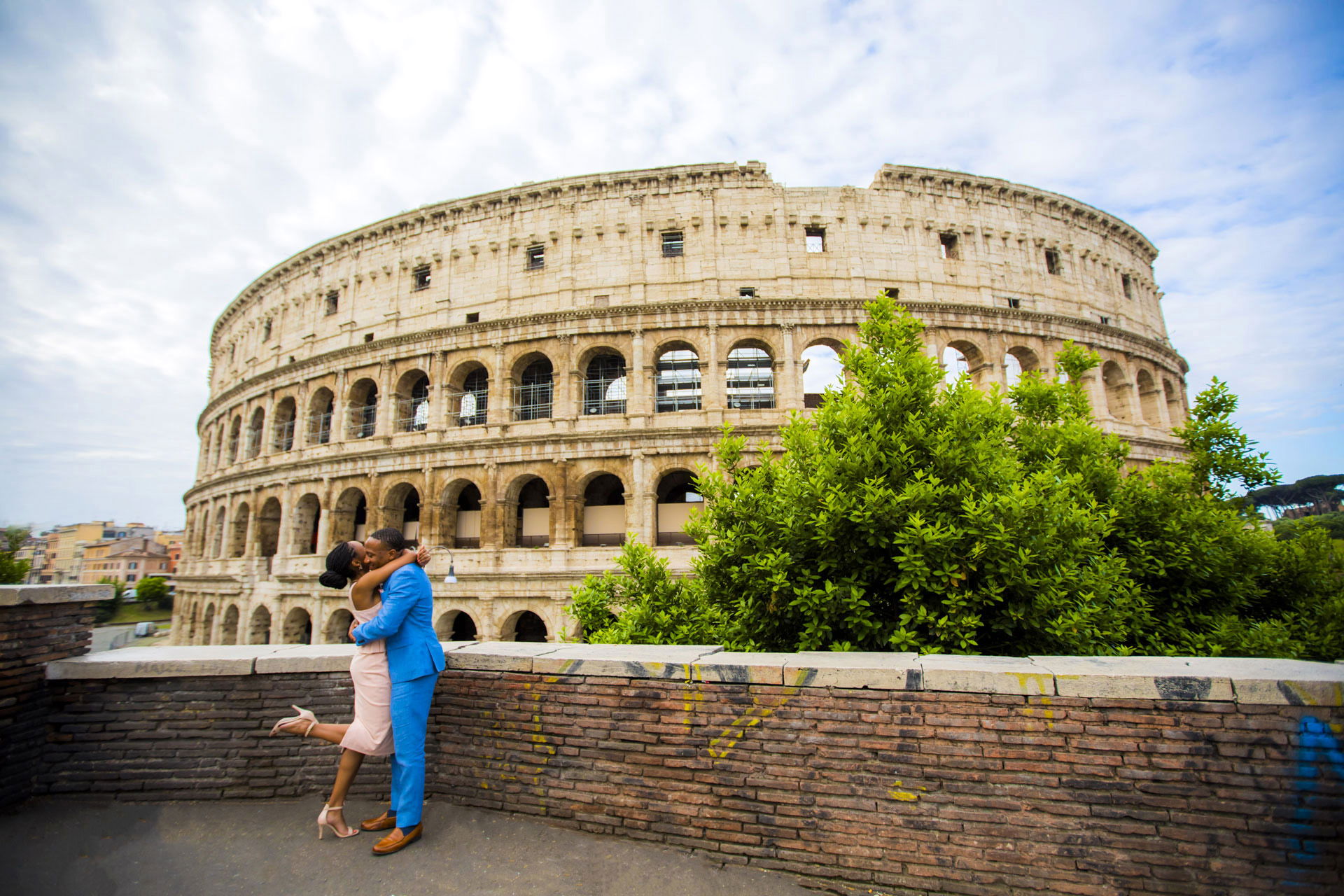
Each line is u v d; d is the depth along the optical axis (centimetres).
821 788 883
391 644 960
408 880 847
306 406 5428
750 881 862
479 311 4953
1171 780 772
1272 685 762
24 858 891
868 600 1559
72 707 1105
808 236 4903
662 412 4838
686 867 888
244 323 6662
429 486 4619
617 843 947
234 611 5653
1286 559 2170
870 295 4662
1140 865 764
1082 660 895
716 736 942
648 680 989
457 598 4338
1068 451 2172
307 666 1122
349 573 1015
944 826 830
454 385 4925
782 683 919
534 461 4444
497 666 1079
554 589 4191
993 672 843
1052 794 802
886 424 1780
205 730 1107
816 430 1884
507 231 5012
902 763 857
